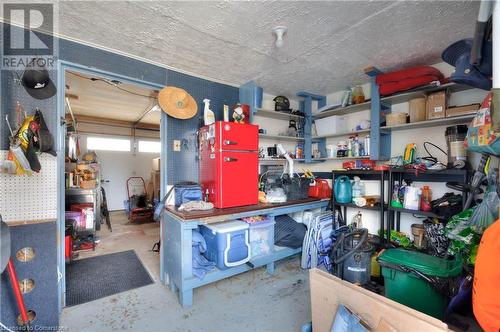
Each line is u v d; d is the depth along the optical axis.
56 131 1.96
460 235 1.57
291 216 3.30
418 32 1.96
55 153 1.79
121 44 2.16
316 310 1.41
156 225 5.12
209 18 1.77
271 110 3.24
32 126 1.59
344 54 2.34
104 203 5.00
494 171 1.55
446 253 1.80
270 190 3.06
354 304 1.20
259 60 2.47
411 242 2.51
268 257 2.59
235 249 2.28
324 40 2.08
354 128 3.33
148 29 1.92
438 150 2.51
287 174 3.24
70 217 3.46
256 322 1.85
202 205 2.37
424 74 2.29
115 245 3.75
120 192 6.88
